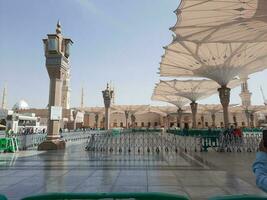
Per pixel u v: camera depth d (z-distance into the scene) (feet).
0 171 25.85
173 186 19.33
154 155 39.86
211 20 41.32
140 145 45.60
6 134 52.80
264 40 49.57
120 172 25.20
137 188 18.78
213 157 37.50
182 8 37.99
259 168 7.22
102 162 32.17
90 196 6.69
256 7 36.27
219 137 47.47
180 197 6.44
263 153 7.51
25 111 219.41
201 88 128.47
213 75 75.77
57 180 21.50
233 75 74.69
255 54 67.15
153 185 19.67
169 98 163.73
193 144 48.08
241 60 71.00
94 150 47.52
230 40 49.16
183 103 170.71
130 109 207.10
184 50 63.98
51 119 50.42
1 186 19.39
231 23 41.47
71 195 6.72
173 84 120.88
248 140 46.83
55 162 32.19
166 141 51.44
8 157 37.40
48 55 51.16
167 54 67.05
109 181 21.07
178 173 24.58
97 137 48.24
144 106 206.90
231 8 37.50
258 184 7.01
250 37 47.70
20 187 19.10
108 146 47.03
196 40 48.57
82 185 19.71
